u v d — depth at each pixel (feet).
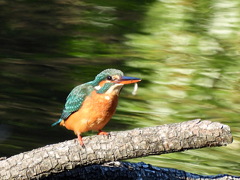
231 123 43.16
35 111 42.68
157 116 43.75
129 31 64.03
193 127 23.27
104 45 59.77
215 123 23.25
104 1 74.08
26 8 69.10
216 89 50.14
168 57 57.21
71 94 27.66
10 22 64.34
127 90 48.98
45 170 24.12
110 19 67.56
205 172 33.88
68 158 23.98
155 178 26.96
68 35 61.82
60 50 57.62
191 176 27.27
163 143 23.45
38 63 53.57
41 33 61.87
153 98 47.62
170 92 48.98
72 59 55.16
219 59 57.00
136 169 26.99
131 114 43.93
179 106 46.11
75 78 50.37
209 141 23.09
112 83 27.07
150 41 61.67
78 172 26.23
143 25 66.03
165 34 63.46
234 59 57.26
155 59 56.54
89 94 27.12
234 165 35.22
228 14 69.36
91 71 52.47
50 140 37.88
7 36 60.29
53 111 43.06
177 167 34.55
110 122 41.86
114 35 62.69
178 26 65.67
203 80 52.03
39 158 24.03
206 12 70.74
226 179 27.40
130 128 40.93
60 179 26.09
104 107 26.96
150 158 35.96
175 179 27.17
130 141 23.71
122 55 57.31
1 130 38.75
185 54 58.39
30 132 38.91
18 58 54.34
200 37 63.00
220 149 37.96
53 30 63.05
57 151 24.04
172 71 53.72
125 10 71.20
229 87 50.65
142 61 56.03
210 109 45.73
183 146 23.34
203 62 56.13
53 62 54.08
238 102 47.44
